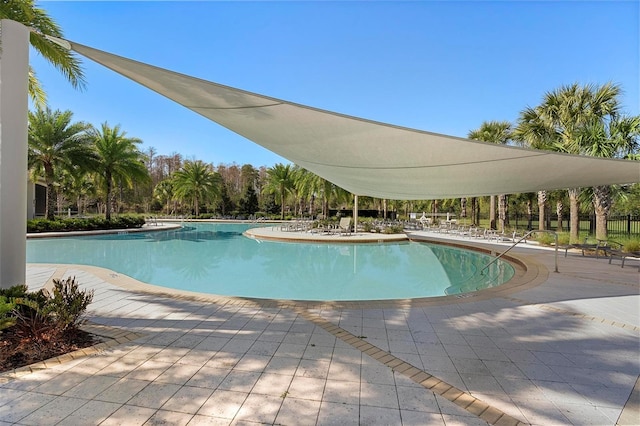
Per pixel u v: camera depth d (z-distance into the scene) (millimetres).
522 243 14562
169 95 4980
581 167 5805
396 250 14883
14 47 3744
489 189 8828
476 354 3375
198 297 5457
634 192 17281
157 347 3447
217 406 2402
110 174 21531
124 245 15930
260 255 13656
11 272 3768
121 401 2447
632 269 8328
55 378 2770
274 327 4105
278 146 6941
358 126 4809
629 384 2809
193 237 19516
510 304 5195
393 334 3904
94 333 3803
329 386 2701
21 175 3824
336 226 22094
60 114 18672
